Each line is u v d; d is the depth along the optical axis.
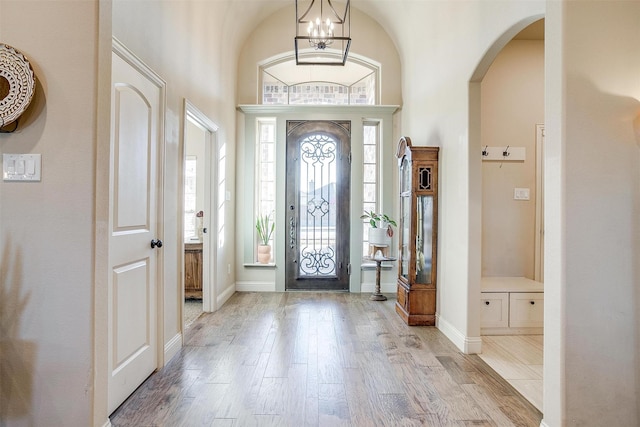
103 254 1.69
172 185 2.82
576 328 1.75
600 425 1.75
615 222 1.75
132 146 2.21
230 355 2.85
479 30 2.81
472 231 2.97
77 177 1.61
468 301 2.96
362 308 4.29
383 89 5.13
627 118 1.76
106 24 1.69
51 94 1.61
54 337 1.62
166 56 2.69
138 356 2.30
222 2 3.99
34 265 1.62
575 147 1.75
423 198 3.79
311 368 2.62
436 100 3.73
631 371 1.76
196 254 4.48
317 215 5.15
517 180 3.86
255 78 5.11
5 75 1.56
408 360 2.79
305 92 5.52
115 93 2.02
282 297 4.79
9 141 1.61
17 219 1.62
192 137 5.14
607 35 1.75
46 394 1.62
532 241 3.87
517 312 3.38
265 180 5.30
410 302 3.65
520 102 3.86
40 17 1.61
